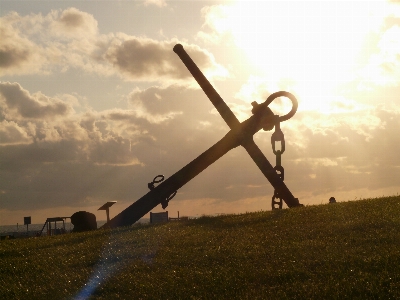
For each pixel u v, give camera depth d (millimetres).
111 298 10102
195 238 14938
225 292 9719
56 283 11531
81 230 22000
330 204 19438
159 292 10086
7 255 15961
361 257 11000
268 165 21203
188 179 22125
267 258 11781
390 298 8547
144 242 15172
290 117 20641
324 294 8961
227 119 22328
